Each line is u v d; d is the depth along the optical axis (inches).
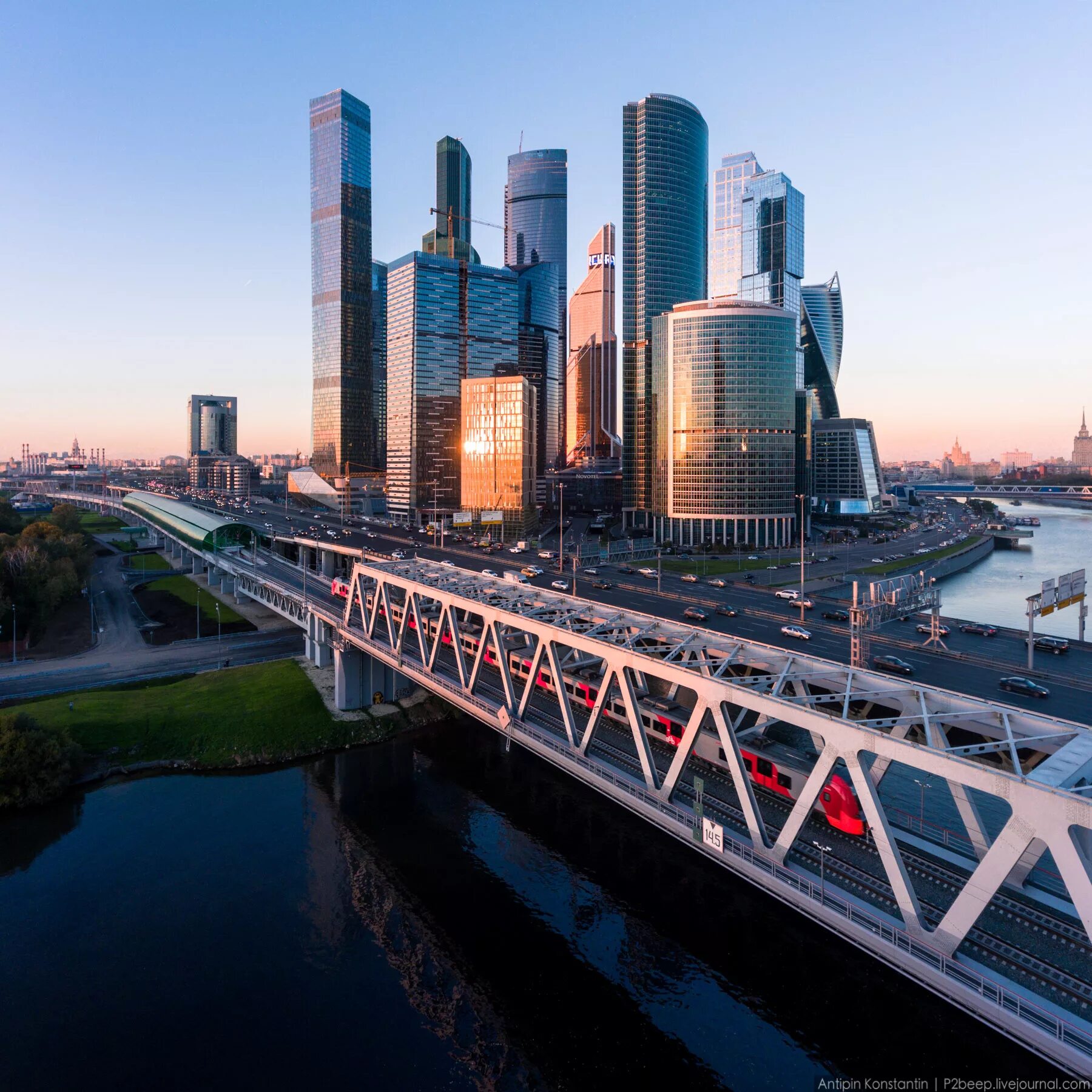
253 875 3112.7
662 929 2714.1
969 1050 2111.2
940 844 2379.4
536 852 3277.6
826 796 2401.6
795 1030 2226.9
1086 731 1723.7
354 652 4894.2
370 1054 2174.0
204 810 3715.6
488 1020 2320.4
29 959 2573.8
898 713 3341.5
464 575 4328.3
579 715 3341.5
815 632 4977.9
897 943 1648.6
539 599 3575.3
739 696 1996.8
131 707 4692.4
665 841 3356.3
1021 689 3654.0
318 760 4335.6
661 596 6259.8
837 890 1808.6
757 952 2566.4
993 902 2001.7
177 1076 2087.8
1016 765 1551.4
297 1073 2102.6
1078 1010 1592.0
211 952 2625.5
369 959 2598.4
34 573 6766.7
